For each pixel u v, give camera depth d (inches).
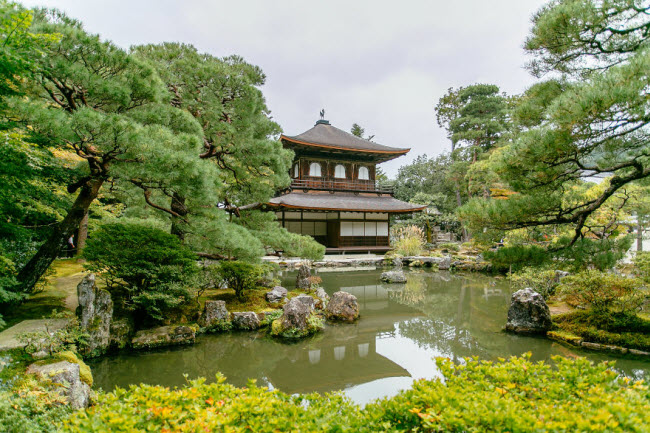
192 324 365.1
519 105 308.7
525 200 285.9
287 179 497.4
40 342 229.9
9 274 306.7
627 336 322.3
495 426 83.7
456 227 1612.9
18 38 218.1
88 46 276.1
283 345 352.2
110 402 104.6
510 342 355.9
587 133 226.1
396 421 99.7
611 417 80.5
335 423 92.0
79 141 245.9
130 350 319.3
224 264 438.3
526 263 324.8
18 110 225.9
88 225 653.9
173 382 261.0
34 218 399.5
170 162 255.6
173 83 421.7
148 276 330.3
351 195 1229.7
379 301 575.5
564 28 263.6
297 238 487.2
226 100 438.6
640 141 247.1
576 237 311.7
